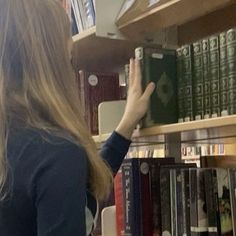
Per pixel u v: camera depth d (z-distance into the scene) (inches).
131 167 54.5
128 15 56.6
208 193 48.0
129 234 54.3
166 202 53.1
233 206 47.9
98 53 68.4
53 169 30.7
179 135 55.7
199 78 49.3
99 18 58.0
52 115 34.3
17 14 36.3
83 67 75.4
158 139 61.2
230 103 45.1
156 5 52.4
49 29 37.1
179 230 50.8
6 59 35.4
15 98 34.3
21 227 31.4
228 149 68.9
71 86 37.6
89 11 60.7
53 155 31.2
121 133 53.1
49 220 30.0
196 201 48.4
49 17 37.4
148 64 52.6
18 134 32.6
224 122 42.4
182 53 52.0
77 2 63.1
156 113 52.0
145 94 52.1
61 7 39.2
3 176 31.5
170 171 52.7
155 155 75.7
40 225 30.2
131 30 59.7
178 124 47.9
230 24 59.9
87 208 36.9
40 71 35.4
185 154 71.7
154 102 52.1
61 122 34.3
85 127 36.8
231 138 62.3
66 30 38.9
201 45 49.2
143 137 55.0
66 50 38.3
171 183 52.5
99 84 68.6
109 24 58.7
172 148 68.8
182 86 51.8
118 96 69.9
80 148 32.4
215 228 47.6
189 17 58.2
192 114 50.0
